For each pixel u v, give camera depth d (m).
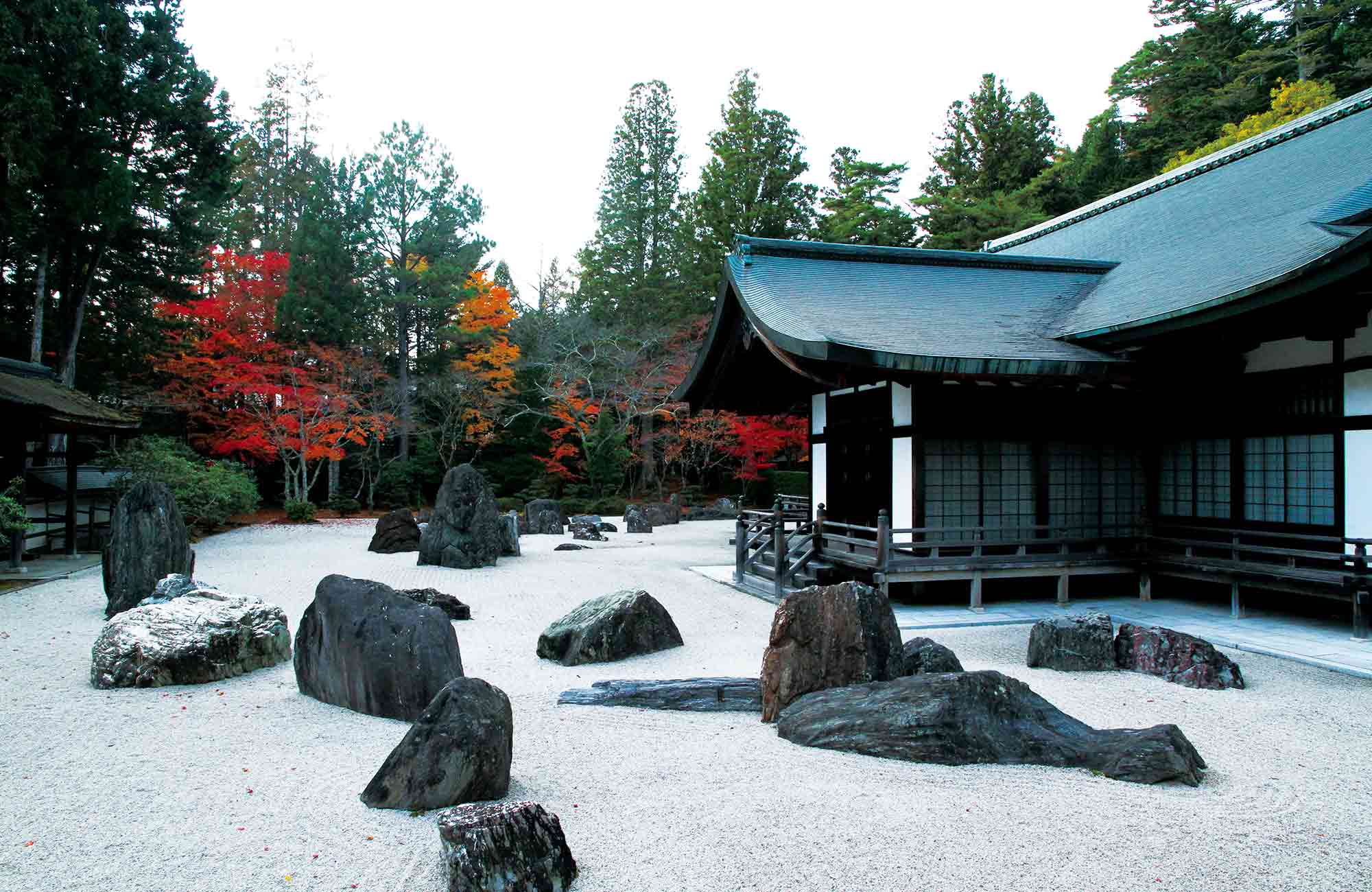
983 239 32.25
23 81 17.23
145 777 4.83
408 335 32.31
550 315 34.19
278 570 14.04
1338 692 6.71
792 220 31.89
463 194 31.52
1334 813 4.31
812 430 14.36
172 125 21.44
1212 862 3.76
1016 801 4.46
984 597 11.42
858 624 6.01
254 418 26.20
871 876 3.62
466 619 10.11
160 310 25.80
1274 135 15.56
